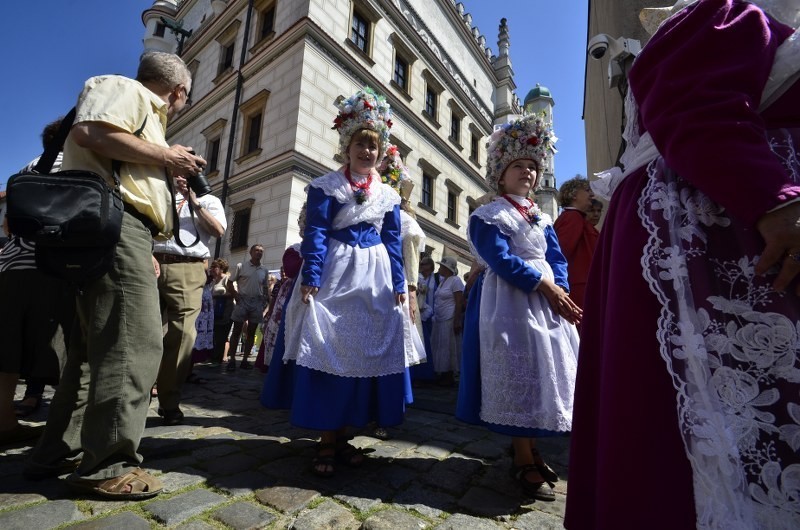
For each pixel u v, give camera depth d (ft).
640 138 3.27
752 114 2.40
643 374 2.63
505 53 71.51
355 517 4.88
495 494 5.70
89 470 4.93
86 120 4.85
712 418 2.27
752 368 2.30
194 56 50.16
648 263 2.74
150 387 5.32
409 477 6.20
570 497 3.21
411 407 11.62
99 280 5.02
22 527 4.17
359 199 7.04
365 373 6.37
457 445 7.95
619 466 2.58
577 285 9.52
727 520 2.13
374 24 41.29
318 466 6.03
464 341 6.86
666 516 2.39
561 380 5.96
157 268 7.98
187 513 4.66
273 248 31.17
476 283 7.16
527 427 5.75
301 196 31.76
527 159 7.19
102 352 5.00
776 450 2.19
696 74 2.58
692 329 2.43
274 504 5.03
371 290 6.79
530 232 6.81
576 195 10.28
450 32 57.47
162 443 7.12
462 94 57.16
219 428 8.34
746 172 2.24
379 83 40.45
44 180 4.47
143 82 6.02
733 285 2.44
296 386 6.31
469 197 57.77
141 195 5.30
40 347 6.68
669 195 2.79
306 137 32.65
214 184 38.58
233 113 38.73
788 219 2.13
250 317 19.04
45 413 8.99
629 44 10.16
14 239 6.84
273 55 36.42
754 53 2.54
